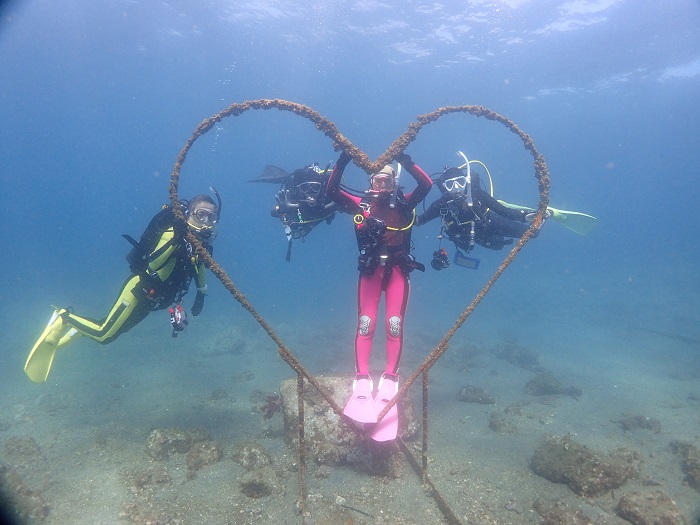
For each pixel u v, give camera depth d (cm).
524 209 718
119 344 1352
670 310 1844
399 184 497
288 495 458
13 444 586
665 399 829
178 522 415
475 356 1221
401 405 604
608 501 465
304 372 436
